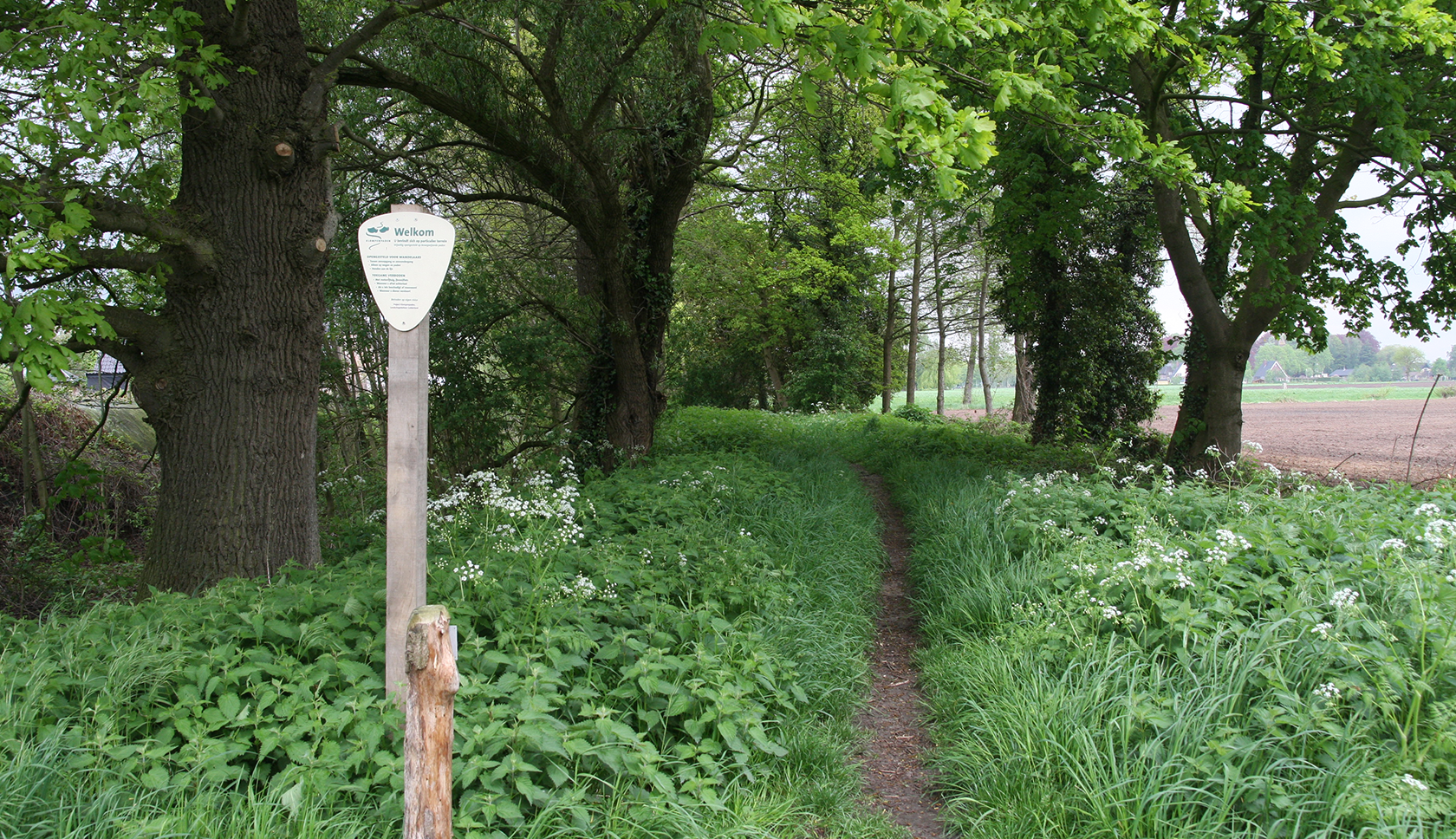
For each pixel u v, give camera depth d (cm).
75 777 268
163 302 787
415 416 324
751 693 415
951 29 431
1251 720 335
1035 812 329
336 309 1144
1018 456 1316
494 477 602
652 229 1193
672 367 1739
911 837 354
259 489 527
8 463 1154
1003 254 1502
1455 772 284
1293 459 1697
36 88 520
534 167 958
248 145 518
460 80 831
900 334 2933
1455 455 1739
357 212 1030
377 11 828
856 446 1622
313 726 299
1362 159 966
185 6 512
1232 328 1073
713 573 527
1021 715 385
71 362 425
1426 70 945
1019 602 525
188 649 333
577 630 398
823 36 421
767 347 3144
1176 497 655
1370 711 317
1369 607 385
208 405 522
